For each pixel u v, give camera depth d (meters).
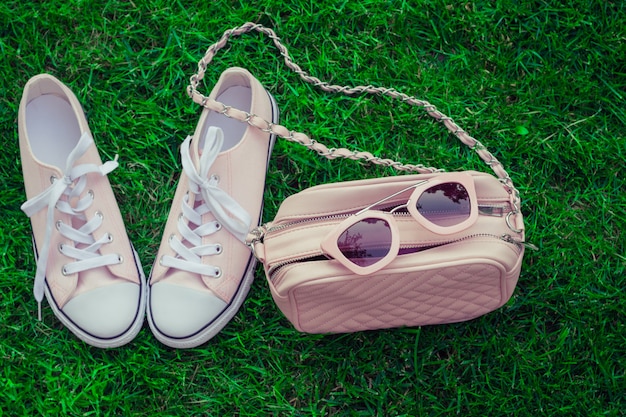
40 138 1.25
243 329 1.29
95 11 1.36
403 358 1.29
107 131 1.34
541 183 1.34
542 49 1.37
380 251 1.02
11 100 1.34
